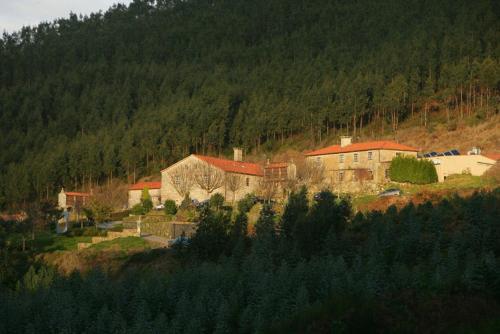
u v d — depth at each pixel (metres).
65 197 142.75
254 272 52.38
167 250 77.88
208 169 116.88
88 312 50.66
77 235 97.69
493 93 175.62
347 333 38.84
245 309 45.84
